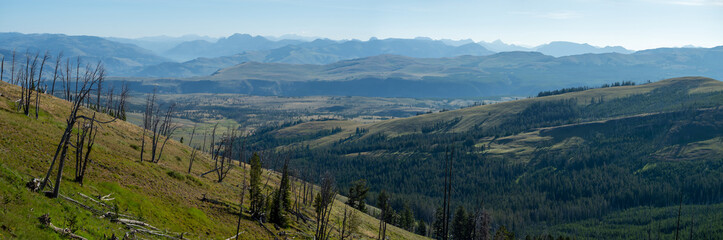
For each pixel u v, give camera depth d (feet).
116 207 141.18
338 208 369.30
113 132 272.10
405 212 568.00
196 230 171.42
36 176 139.23
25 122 195.72
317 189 476.54
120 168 195.00
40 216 103.50
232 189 272.31
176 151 311.68
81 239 107.04
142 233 138.72
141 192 179.93
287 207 270.46
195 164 309.42
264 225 222.28
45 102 269.85
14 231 89.45
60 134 205.16
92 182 161.58
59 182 127.24
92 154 193.98
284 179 276.00
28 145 165.48
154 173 215.31
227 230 189.16
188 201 201.57
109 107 425.69
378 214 560.61
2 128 171.01
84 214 126.72
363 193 520.42
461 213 469.57
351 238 271.90
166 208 177.06
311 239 237.66
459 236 465.06
